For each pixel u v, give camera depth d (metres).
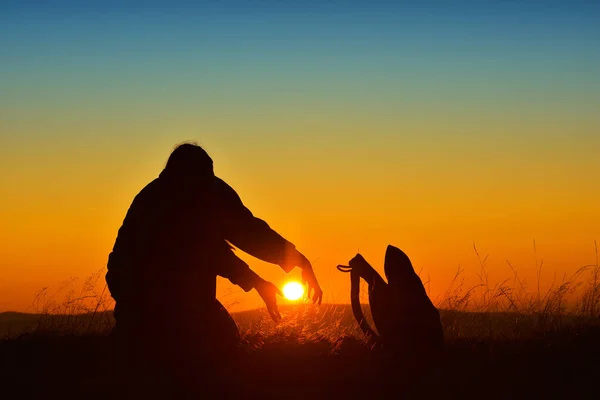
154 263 12.01
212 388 11.85
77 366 13.58
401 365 13.46
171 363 11.98
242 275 12.29
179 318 12.00
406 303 15.20
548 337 16.22
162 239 12.01
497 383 13.12
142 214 12.11
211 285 12.25
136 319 12.02
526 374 13.58
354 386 12.45
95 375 12.78
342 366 13.02
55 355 14.29
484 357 14.68
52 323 16.81
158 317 11.98
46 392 12.32
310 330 14.87
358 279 15.69
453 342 16.22
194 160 12.29
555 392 12.79
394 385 12.70
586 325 16.92
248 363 12.41
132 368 12.01
